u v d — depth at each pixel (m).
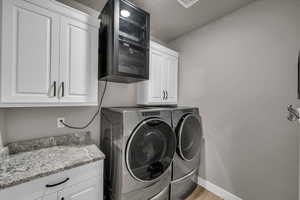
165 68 2.11
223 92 1.86
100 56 1.54
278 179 1.43
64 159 1.16
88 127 1.77
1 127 1.20
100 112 1.86
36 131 1.43
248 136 1.64
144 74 1.56
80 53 1.32
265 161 1.52
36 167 1.02
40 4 1.11
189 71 2.28
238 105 1.72
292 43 1.35
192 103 2.24
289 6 1.36
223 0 1.57
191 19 1.93
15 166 1.03
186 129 1.77
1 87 0.98
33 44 1.09
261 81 1.54
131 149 1.29
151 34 2.35
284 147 1.40
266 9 1.50
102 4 1.68
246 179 1.66
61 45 1.21
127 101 2.12
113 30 1.32
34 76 1.10
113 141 1.45
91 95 1.39
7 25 0.99
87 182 1.18
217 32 1.92
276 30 1.44
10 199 0.84
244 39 1.67
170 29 2.19
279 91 1.42
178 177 1.73
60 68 1.21
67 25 1.24
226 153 1.84
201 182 2.11
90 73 1.38
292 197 1.35
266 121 1.51
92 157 1.22
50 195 0.99
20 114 1.35
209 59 2.02
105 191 1.58
